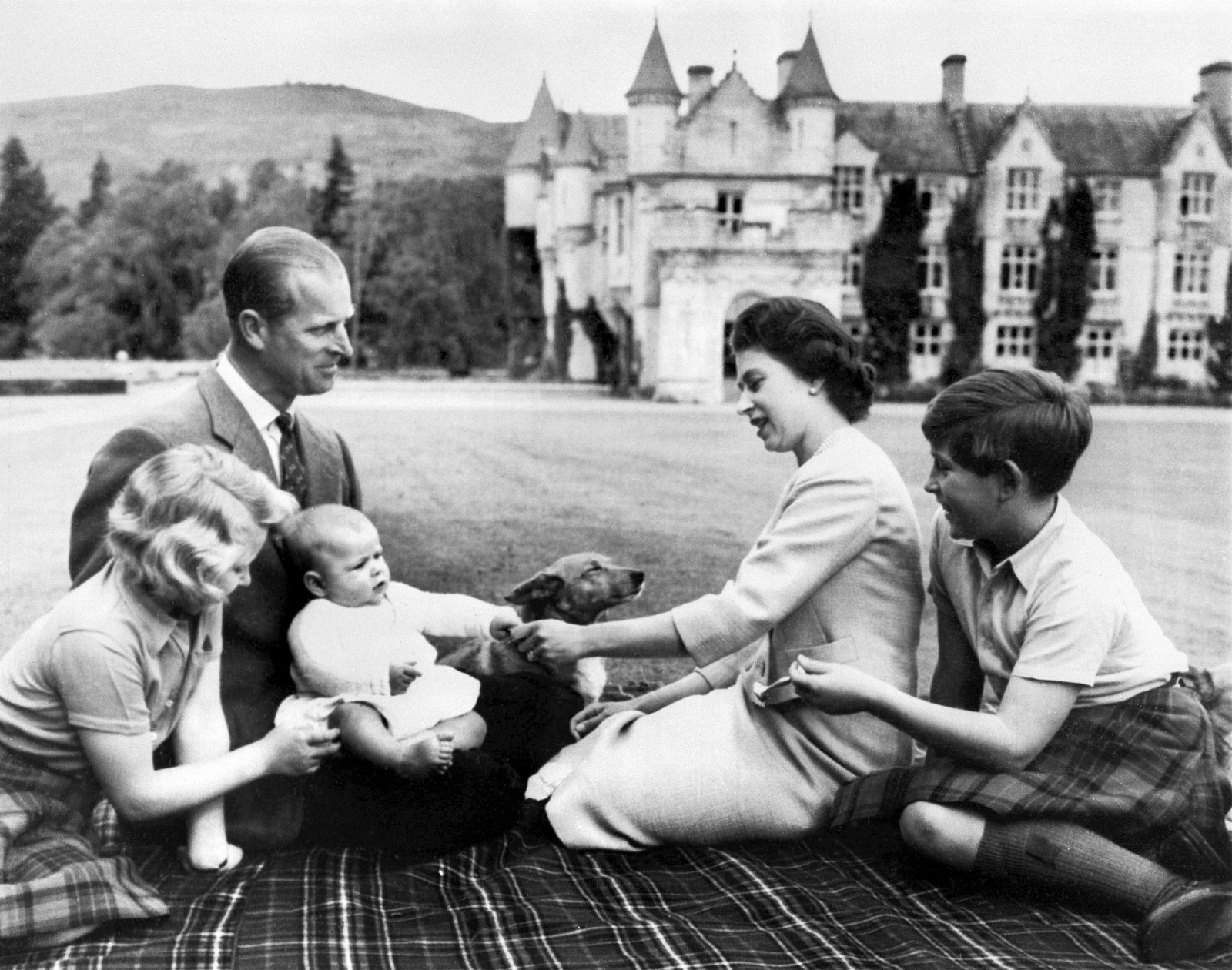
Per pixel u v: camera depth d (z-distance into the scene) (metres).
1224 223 20.72
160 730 2.82
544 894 2.76
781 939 2.54
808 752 3.08
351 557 3.07
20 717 2.69
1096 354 20.69
